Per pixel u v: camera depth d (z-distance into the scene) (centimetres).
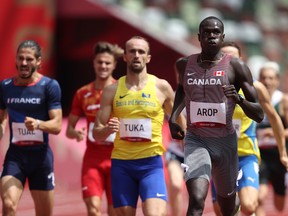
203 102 2027
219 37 1994
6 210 2200
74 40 5222
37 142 2311
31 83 2309
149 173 2116
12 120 2320
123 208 2095
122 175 2122
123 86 2158
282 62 6594
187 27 5991
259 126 2953
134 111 2133
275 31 6856
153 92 2150
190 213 1939
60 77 5406
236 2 6744
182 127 2294
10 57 5016
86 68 5403
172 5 6131
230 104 2027
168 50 5059
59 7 5109
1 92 2327
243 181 2345
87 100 2667
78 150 4453
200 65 2030
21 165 2298
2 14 5003
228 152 2069
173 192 2630
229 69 2006
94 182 2536
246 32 6625
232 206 2177
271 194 4491
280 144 2483
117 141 2153
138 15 5559
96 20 5144
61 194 4306
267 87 2880
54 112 2294
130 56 2139
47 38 5075
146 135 2127
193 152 2050
